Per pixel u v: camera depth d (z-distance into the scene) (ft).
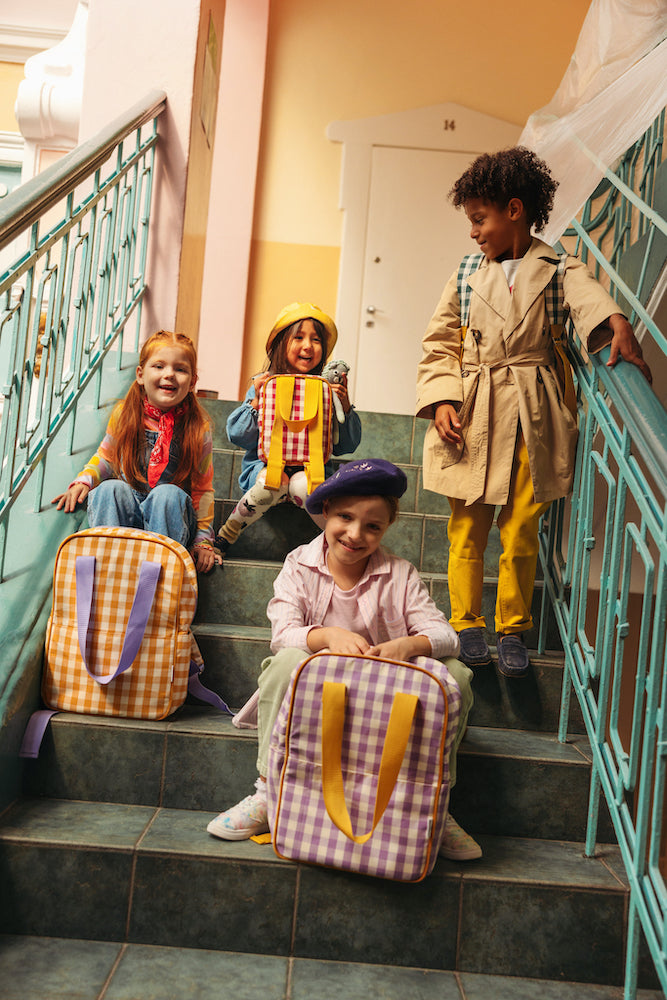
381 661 4.73
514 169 6.23
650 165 7.42
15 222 5.60
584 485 6.04
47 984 4.23
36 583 5.99
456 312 6.53
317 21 15.43
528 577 6.27
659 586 4.35
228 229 15.11
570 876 4.84
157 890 4.75
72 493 6.58
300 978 4.49
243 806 5.08
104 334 7.82
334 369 7.96
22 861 4.77
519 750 5.63
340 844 4.67
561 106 9.72
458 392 6.20
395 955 4.72
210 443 7.25
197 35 9.15
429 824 4.61
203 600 6.93
